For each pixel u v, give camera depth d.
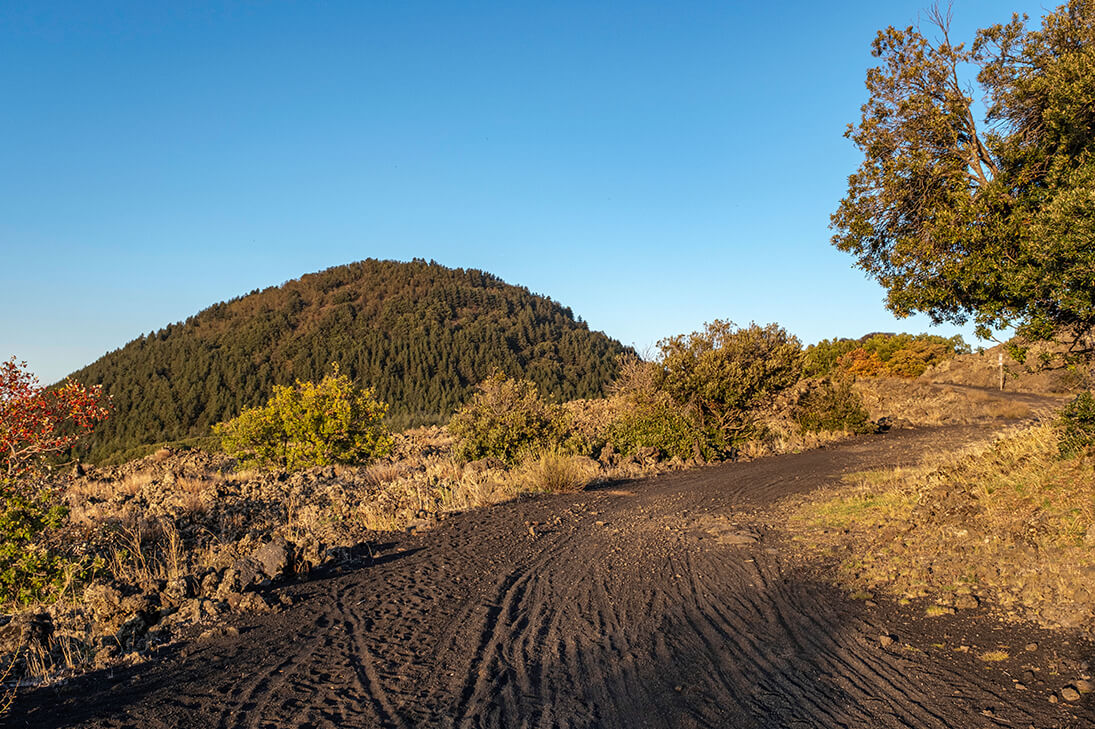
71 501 11.10
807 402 27.61
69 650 5.03
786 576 6.95
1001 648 4.50
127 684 4.38
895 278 10.09
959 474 9.81
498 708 3.97
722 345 22.64
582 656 4.89
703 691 4.20
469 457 19.08
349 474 16.95
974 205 8.66
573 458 17.31
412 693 4.21
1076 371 9.62
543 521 11.00
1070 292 7.12
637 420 21.83
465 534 9.95
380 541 9.50
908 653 4.62
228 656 4.93
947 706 3.78
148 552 8.20
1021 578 5.66
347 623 5.74
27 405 6.48
